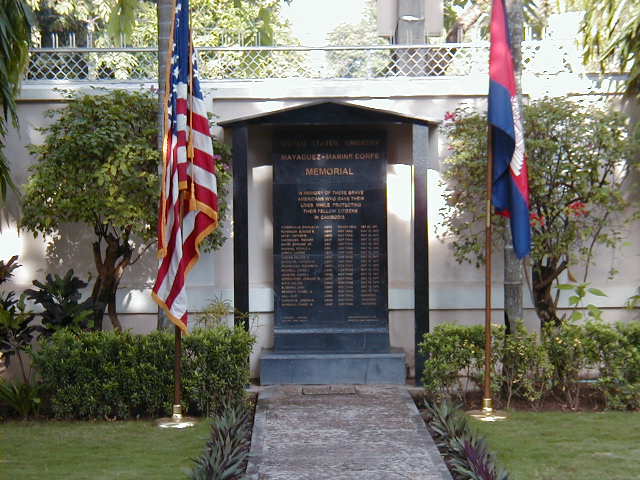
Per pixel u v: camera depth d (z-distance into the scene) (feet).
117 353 18.83
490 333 18.40
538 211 21.31
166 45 19.70
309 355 21.75
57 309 20.39
